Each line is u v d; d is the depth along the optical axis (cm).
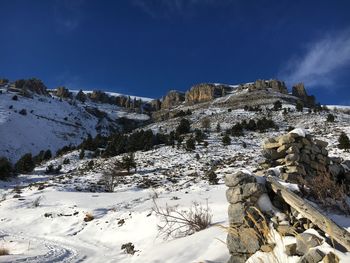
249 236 479
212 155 4009
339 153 2880
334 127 4872
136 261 809
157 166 3681
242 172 529
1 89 11756
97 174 3578
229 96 10856
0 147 6975
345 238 388
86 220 1598
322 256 380
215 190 1902
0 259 1010
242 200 509
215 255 612
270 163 701
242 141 4812
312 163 677
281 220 476
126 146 5044
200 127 6397
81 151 5144
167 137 5300
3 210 2025
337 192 562
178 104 13562
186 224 954
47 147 8331
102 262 956
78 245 1291
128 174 3403
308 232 425
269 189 524
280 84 10994
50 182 3216
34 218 1789
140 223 1328
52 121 10194
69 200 2056
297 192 523
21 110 9744
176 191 2117
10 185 3506
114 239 1291
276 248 446
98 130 11325
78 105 13175
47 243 1359
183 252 715
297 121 5934
